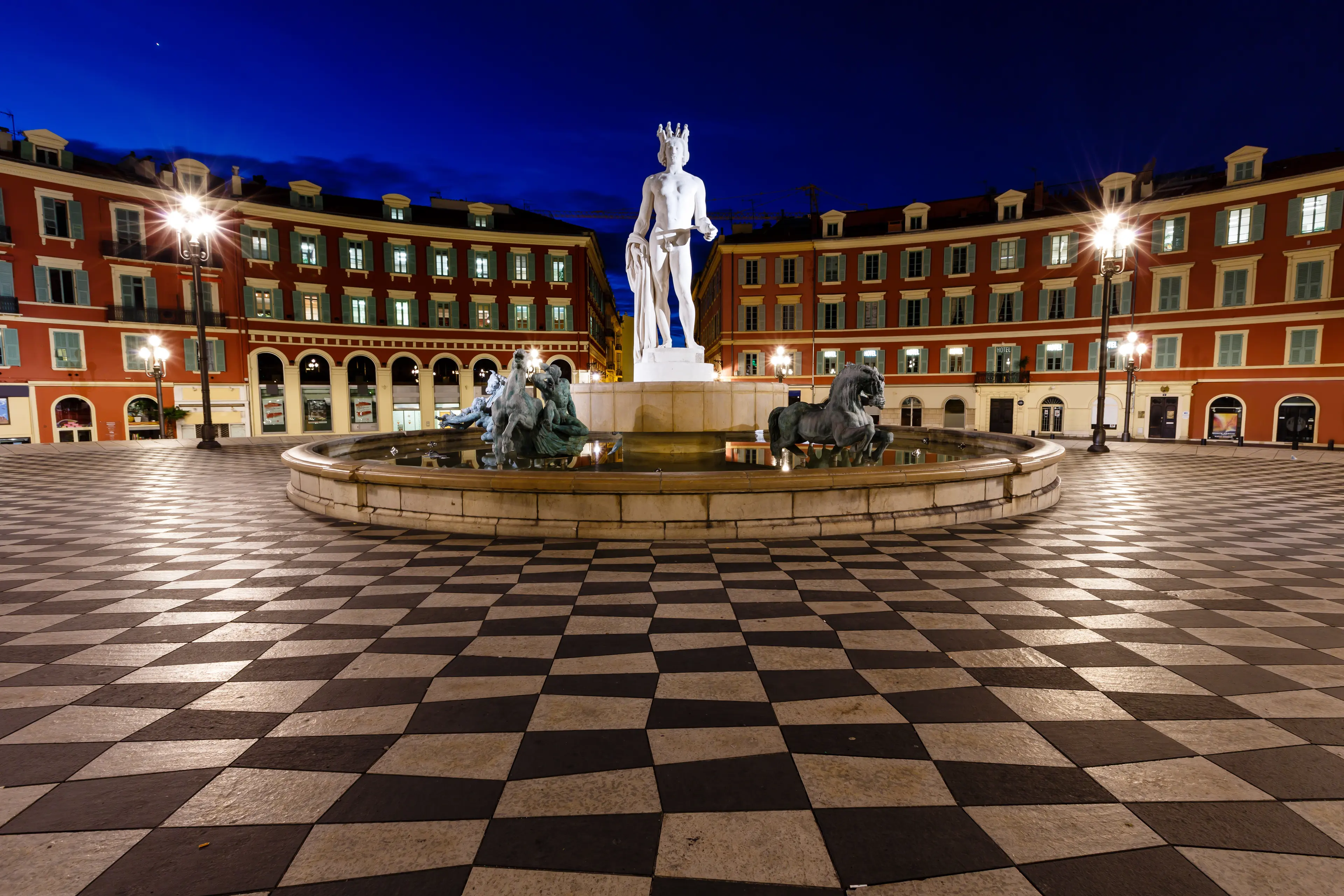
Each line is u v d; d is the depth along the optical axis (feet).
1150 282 108.17
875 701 9.82
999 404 121.49
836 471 21.20
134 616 13.69
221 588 15.64
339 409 120.67
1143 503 29.78
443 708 9.55
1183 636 12.62
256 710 9.48
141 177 111.45
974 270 120.67
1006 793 7.49
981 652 11.79
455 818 7.00
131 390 104.53
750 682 10.48
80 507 27.63
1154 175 125.90
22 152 97.66
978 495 24.59
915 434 46.29
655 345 35.53
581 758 8.21
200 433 109.81
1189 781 7.73
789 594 15.11
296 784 7.62
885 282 126.41
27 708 9.53
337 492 24.81
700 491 20.26
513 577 16.44
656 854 6.45
